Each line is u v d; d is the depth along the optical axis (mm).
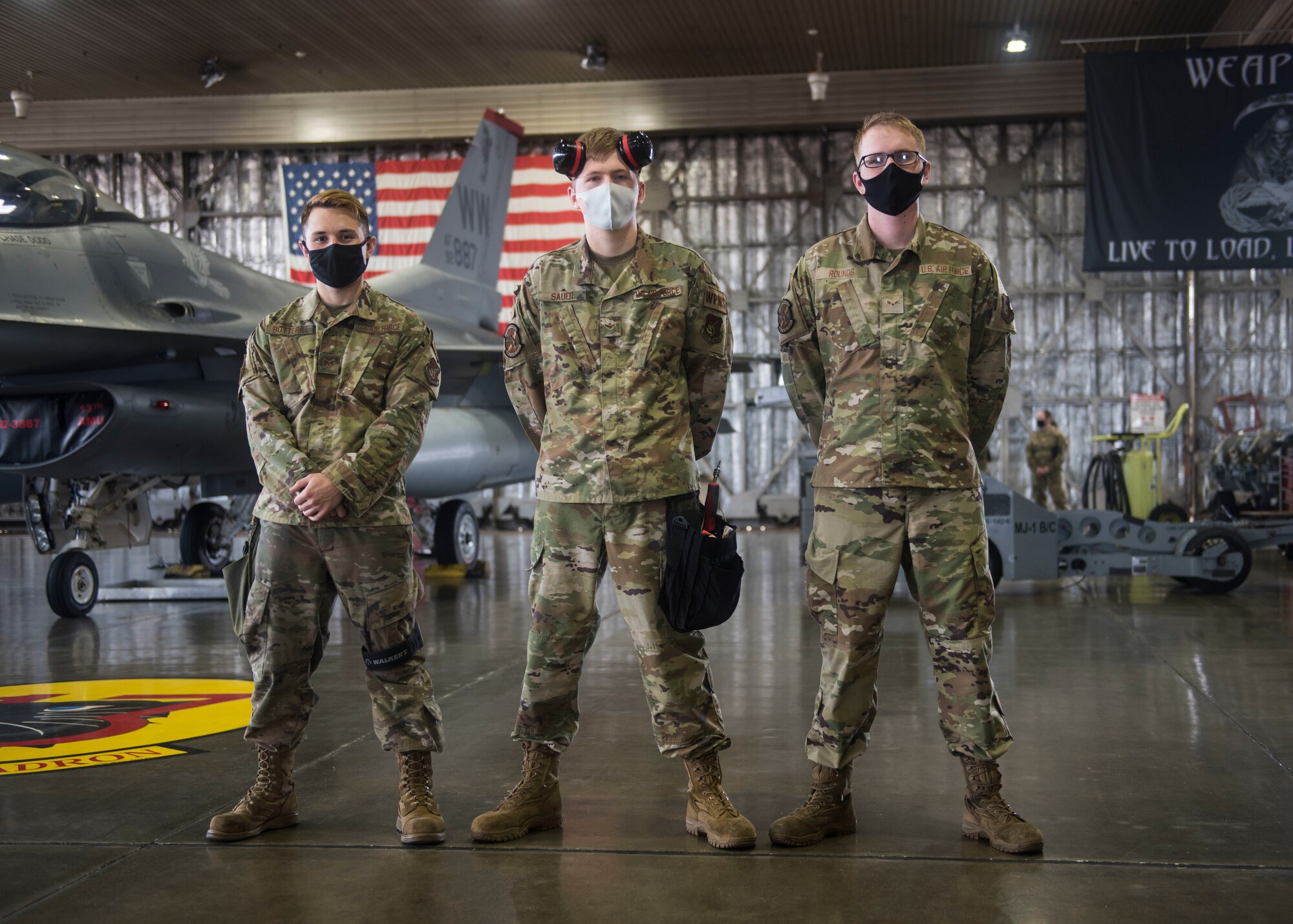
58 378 8055
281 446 2973
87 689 5320
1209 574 8805
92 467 7684
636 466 2871
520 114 19062
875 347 2867
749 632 6977
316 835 3008
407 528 3027
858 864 2703
